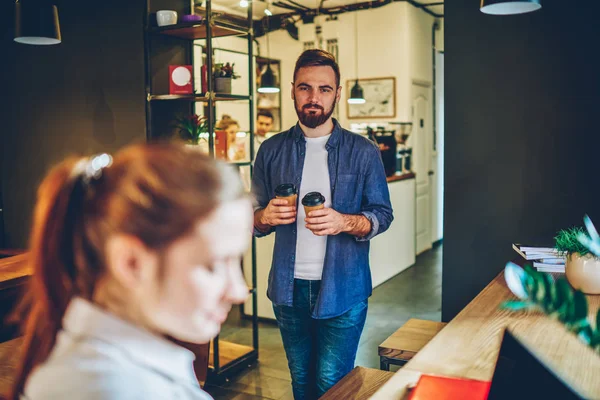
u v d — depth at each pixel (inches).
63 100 161.3
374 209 90.1
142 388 20.4
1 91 176.1
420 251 301.0
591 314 68.0
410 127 291.7
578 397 45.6
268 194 95.1
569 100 113.7
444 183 126.4
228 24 130.8
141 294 20.3
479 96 121.4
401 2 289.6
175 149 21.5
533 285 32.7
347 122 314.8
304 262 88.3
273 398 125.3
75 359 20.2
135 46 142.8
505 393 63.9
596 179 112.8
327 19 315.3
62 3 157.4
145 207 19.2
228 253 20.6
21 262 122.9
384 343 96.5
